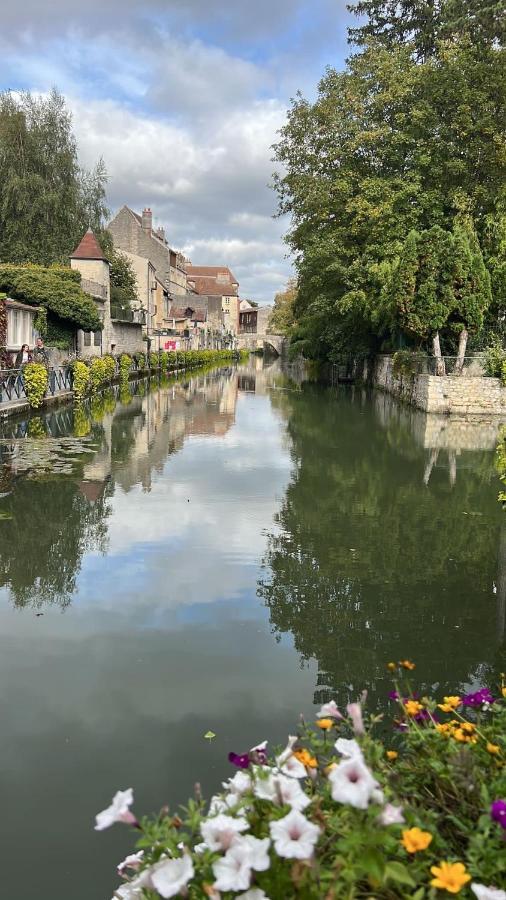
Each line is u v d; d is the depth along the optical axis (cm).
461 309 2302
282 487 1138
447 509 1004
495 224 2483
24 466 1251
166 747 402
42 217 3769
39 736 411
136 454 1422
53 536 827
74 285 3094
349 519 941
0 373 1830
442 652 538
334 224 3023
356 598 650
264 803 192
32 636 551
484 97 2517
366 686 479
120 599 634
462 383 2309
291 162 3055
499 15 1936
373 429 1947
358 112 2806
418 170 2684
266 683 480
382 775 204
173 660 513
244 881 158
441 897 172
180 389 3503
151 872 174
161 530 866
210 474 1234
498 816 171
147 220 7231
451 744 223
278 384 4112
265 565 740
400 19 3125
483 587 686
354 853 167
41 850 320
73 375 2541
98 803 353
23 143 3728
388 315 2786
